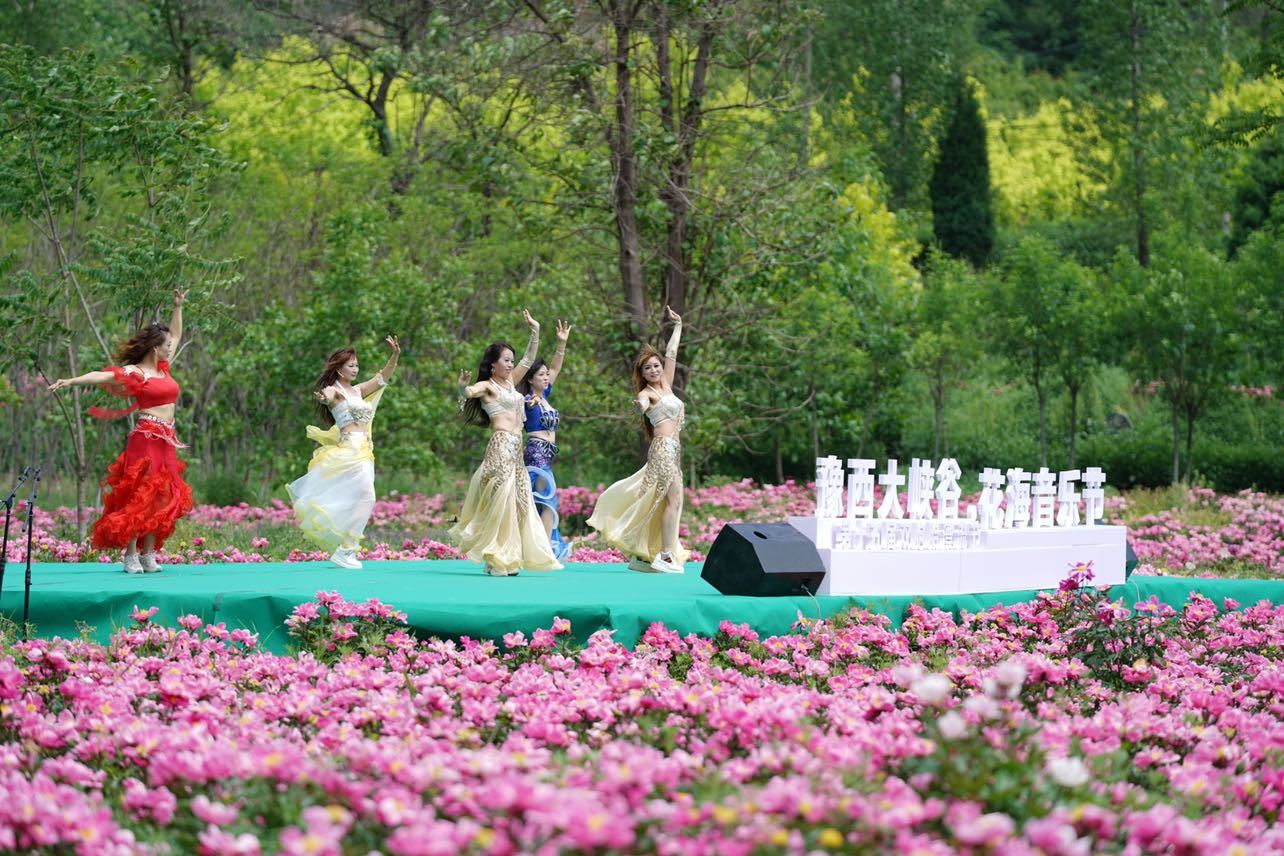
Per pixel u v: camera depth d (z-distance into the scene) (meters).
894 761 5.52
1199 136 28.58
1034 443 33.75
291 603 10.62
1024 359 30.94
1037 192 57.22
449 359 25.88
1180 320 27.98
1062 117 54.31
